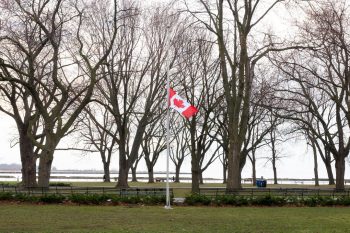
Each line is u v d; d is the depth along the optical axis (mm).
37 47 34938
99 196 26500
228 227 16875
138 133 44406
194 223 17984
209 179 114812
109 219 19125
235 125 34344
